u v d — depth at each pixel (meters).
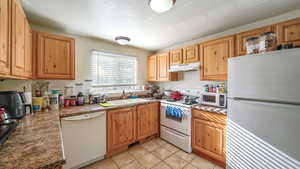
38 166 0.56
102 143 1.94
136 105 2.39
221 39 1.95
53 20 1.76
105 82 2.73
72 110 1.79
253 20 1.83
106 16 1.66
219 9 1.54
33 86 1.90
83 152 1.75
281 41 1.44
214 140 1.84
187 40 2.65
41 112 1.63
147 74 3.46
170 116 2.46
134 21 1.81
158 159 1.98
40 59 1.63
